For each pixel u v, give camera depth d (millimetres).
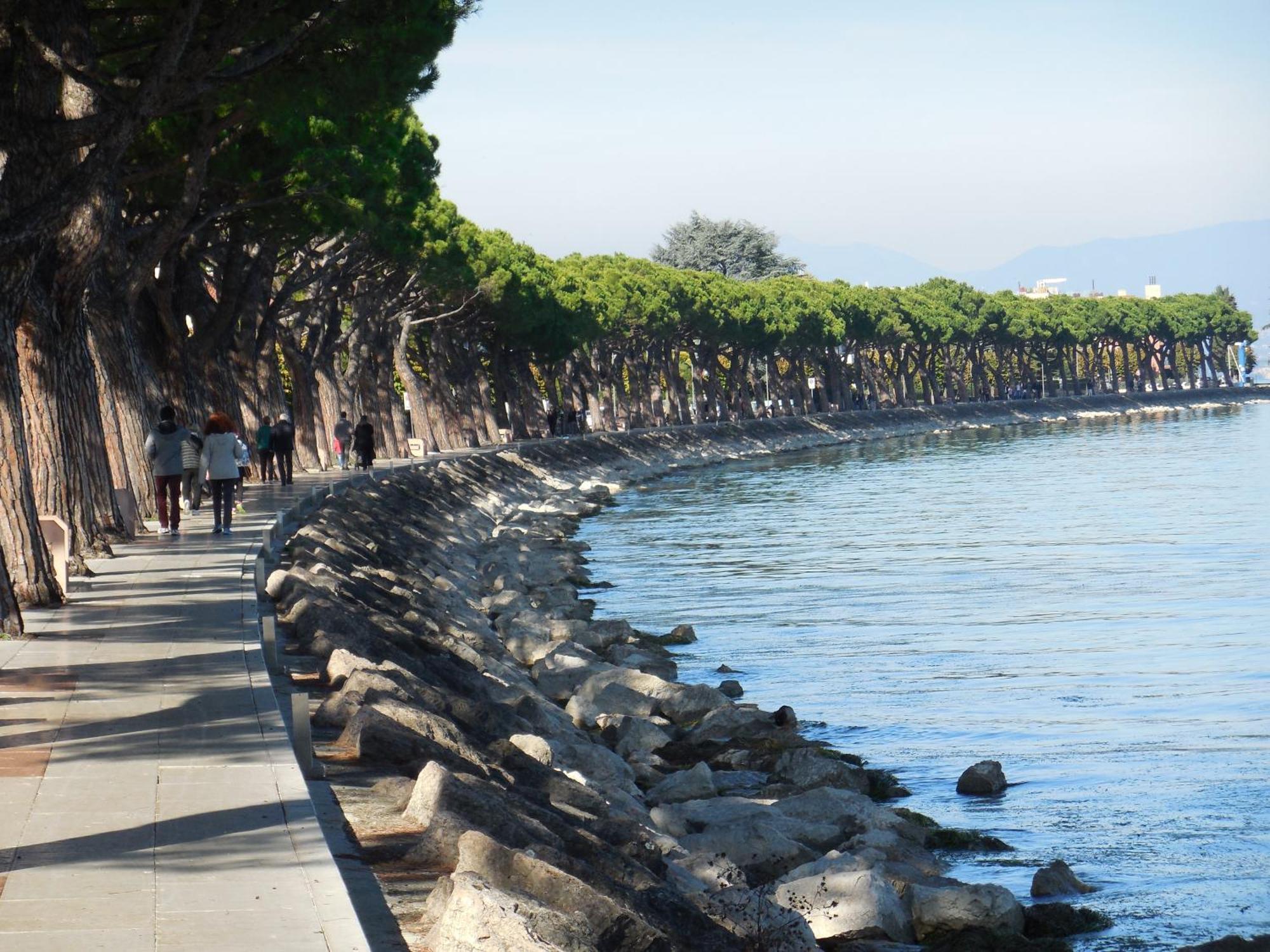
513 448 91812
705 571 51125
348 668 17484
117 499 33875
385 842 11516
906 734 25938
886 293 168375
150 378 40656
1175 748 24375
